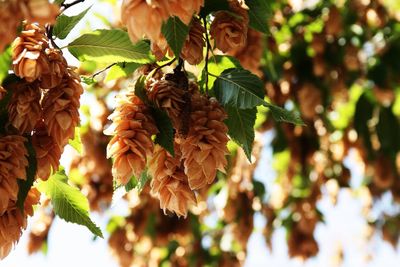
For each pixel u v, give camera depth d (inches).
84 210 96.3
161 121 87.0
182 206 87.4
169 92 87.5
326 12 209.3
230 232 230.5
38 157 83.4
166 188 88.0
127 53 92.8
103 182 186.7
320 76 214.2
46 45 83.0
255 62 121.0
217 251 252.7
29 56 79.4
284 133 229.8
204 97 91.0
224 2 92.0
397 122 234.5
